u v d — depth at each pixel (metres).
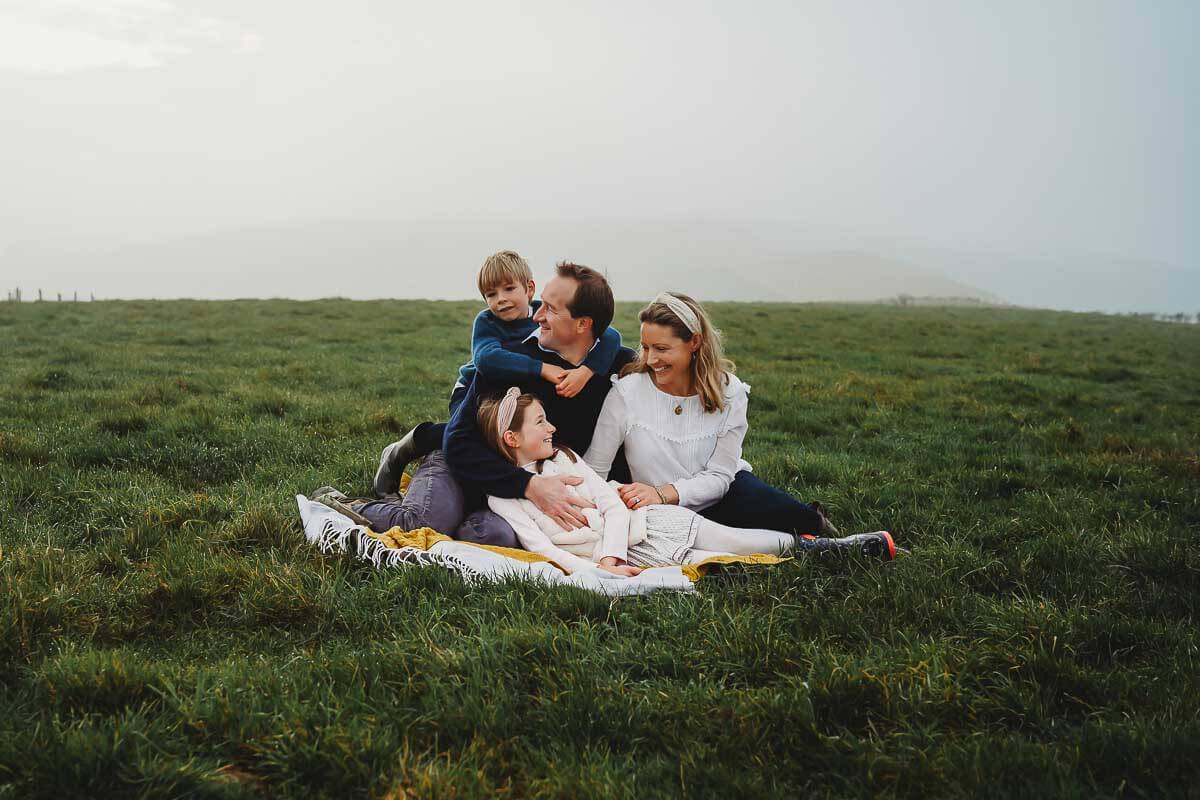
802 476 8.30
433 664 3.64
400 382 15.05
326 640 4.11
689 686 3.59
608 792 2.83
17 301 31.48
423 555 4.91
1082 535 6.07
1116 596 4.99
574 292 5.39
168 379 12.84
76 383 12.58
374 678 3.54
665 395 5.75
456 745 3.16
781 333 28.97
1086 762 3.12
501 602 4.39
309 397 11.73
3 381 12.35
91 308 29.59
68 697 3.29
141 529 5.35
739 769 3.05
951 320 40.16
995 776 3.02
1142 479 8.39
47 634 3.89
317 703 3.29
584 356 5.69
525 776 3.00
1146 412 14.23
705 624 4.22
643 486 5.55
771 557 5.23
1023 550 5.77
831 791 3.00
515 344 5.71
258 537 5.39
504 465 5.42
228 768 2.97
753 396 13.87
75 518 5.83
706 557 5.22
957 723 3.46
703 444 5.75
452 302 39.50
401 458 6.26
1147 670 3.97
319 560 5.05
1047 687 3.67
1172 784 3.00
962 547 5.70
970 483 8.08
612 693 3.49
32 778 2.78
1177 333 38.59
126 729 3.02
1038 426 12.01
